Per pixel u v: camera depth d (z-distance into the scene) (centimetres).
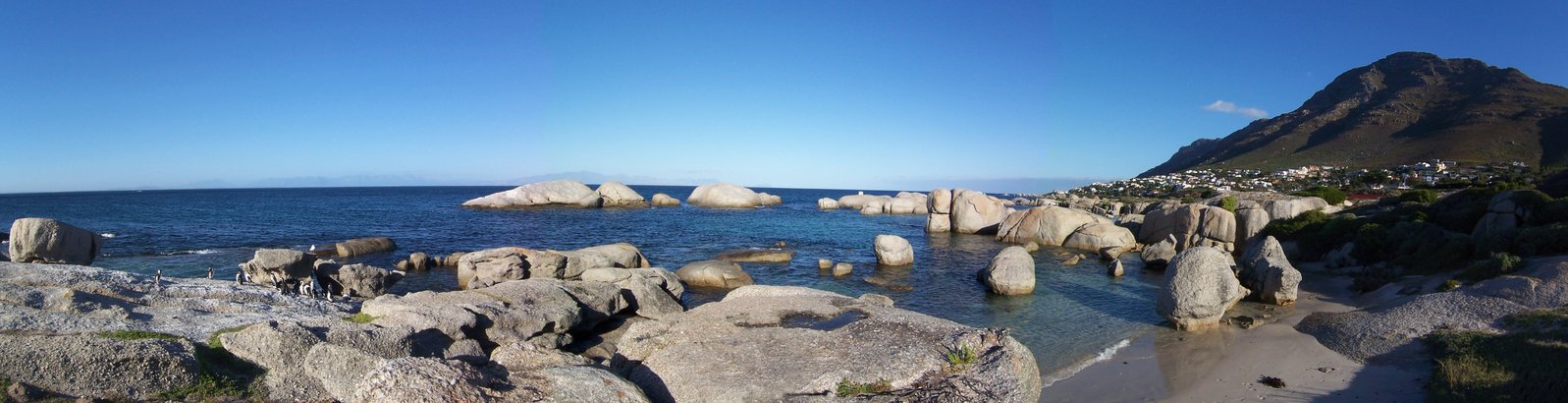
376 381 791
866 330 1127
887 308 1355
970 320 2231
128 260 3419
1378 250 2917
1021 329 2081
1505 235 2230
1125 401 1388
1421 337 1596
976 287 2914
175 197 14625
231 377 1075
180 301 1514
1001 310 2406
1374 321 1794
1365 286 2402
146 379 987
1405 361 1488
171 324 1325
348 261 3588
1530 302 1628
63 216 6762
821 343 1072
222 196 15512
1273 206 4141
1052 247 4572
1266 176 13812
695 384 951
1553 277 1705
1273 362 1587
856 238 5219
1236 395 1371
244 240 4456
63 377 938
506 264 2802
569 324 1861
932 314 2361
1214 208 3878
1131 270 3422
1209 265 1969
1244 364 1588
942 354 1014
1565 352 1219
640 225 6216
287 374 1101
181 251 3800
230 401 993
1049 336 1980
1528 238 2155
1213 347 1767
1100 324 2120
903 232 5794
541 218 6981
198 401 980
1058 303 2525
